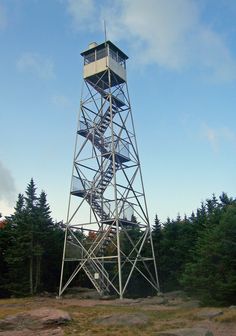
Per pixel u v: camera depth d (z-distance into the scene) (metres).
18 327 19.81
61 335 17.94
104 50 45.22
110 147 42.38
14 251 53.06
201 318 21.89
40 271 57.16
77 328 19.66
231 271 30.38
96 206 41.84
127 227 47.53
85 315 24.33
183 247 49.41
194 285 33.16
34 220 56.56
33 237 55.34
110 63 44.31
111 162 42.41
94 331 18.72
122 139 43.41
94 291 49.47
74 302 35.34
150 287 53.22
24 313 21.67
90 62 45.97
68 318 21.20
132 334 17.70
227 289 29.44
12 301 38.03
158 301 34.06
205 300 30.91
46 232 56.72
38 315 20.97
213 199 61.53
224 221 32.41
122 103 45.50
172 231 55.00
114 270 52.00
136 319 21.08
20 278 54.09
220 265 31.22
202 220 49.44
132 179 42.84
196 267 33.00
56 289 58.50
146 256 54.22
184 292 41.72
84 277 61.81
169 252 52.88
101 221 39.31
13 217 62.19
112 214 40.22
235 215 32.97
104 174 42.56
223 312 22.92
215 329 18.75
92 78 45.59
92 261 41.16
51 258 60.50
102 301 36.03
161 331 17.86
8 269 55.44
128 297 45.31
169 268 52.09
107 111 43.66
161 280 53.03
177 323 20.81
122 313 23.78
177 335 16.34
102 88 46.38
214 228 34.53
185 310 26.62
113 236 41.78
